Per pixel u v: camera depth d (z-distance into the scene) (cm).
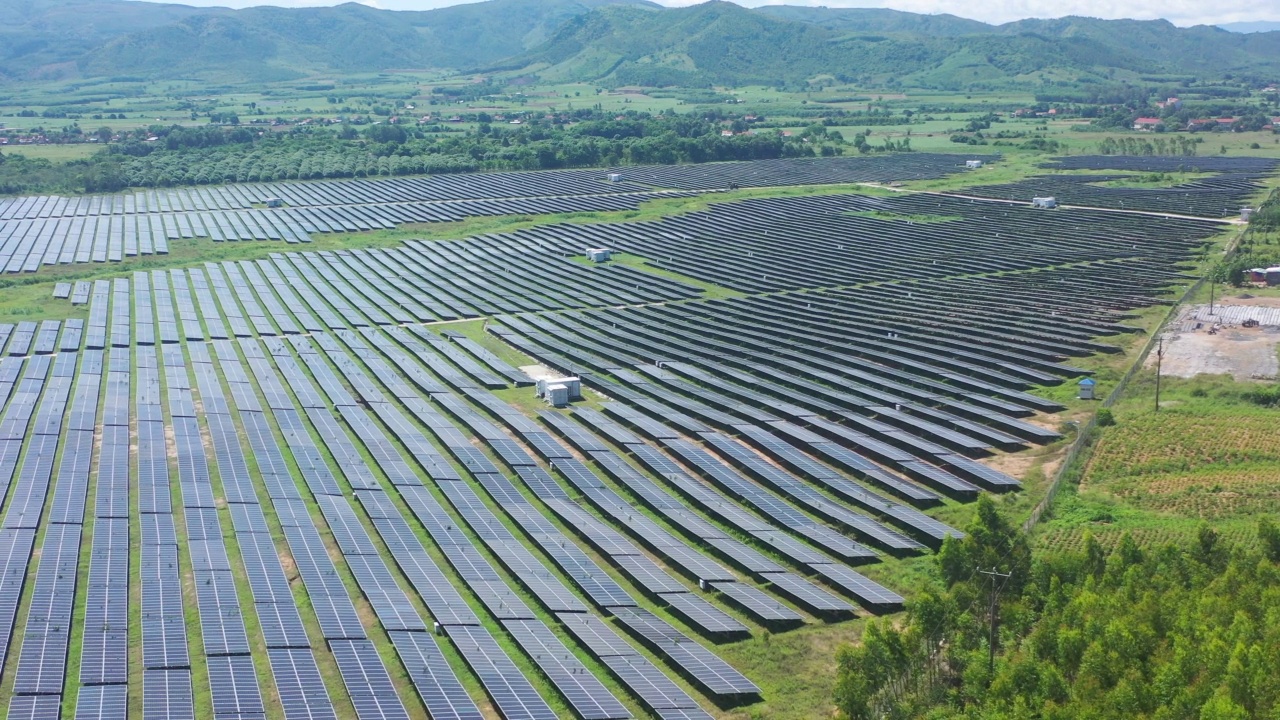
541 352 16712
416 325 18950
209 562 9750
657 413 13562
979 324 17125
